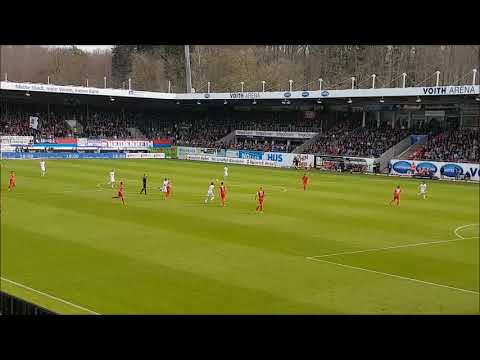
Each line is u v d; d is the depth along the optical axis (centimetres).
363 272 2341
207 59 13050
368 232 3238
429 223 3609
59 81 13075
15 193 4481
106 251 2559
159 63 13350
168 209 3847
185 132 10300
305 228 3297
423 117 8519
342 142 8425
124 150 9325
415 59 11225
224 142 9738
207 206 4044
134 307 1797
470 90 6956
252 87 12644
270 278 2198
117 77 13612
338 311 1806
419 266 2469
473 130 7812
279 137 9344
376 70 11362
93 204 3981
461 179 6850
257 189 5288
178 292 1977
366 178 6844
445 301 1964
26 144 8450
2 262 2327
